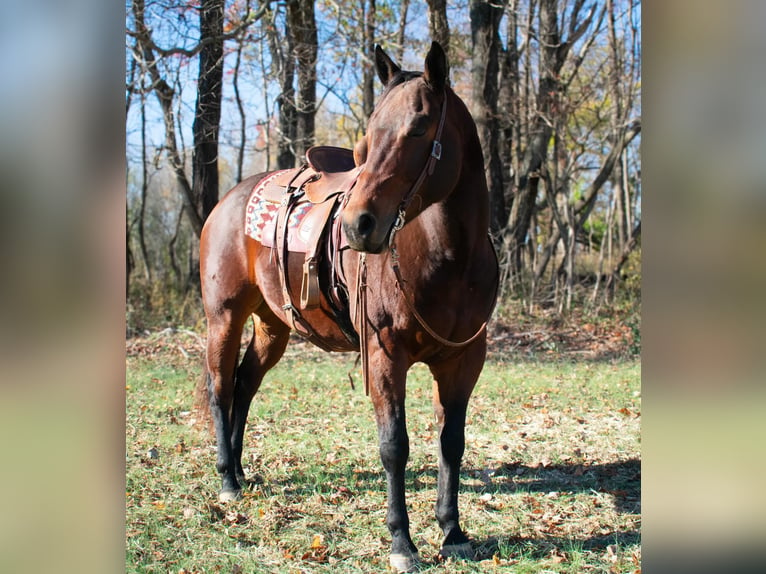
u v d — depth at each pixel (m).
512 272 11.47
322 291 3.25
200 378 4.05
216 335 3.87
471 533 3.19
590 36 14.09
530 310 11.05
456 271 2.73
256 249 3.69
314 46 11.84
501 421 5.28
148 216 18.02
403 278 2.72
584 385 6.62
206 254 3.99
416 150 2.44
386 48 12.42
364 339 2.87
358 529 3.25
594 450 4.50
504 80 12.52
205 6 10.77
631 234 12.29
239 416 4.00
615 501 3.58
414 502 3.60
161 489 3.82
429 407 5.80
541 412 5.54
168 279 13.91
